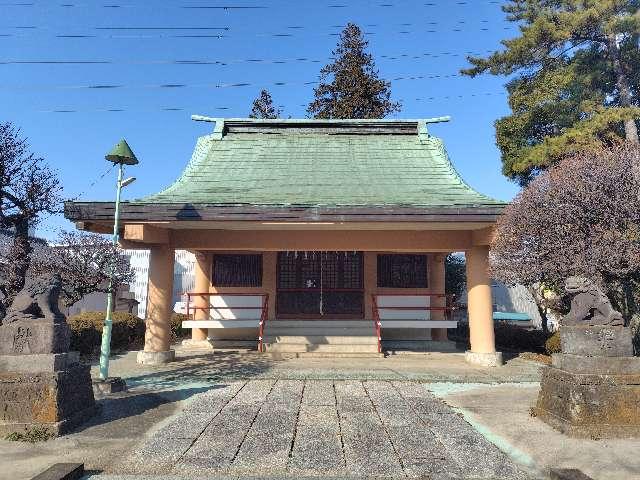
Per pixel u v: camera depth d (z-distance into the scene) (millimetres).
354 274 15227
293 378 9453
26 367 5715
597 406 5570
